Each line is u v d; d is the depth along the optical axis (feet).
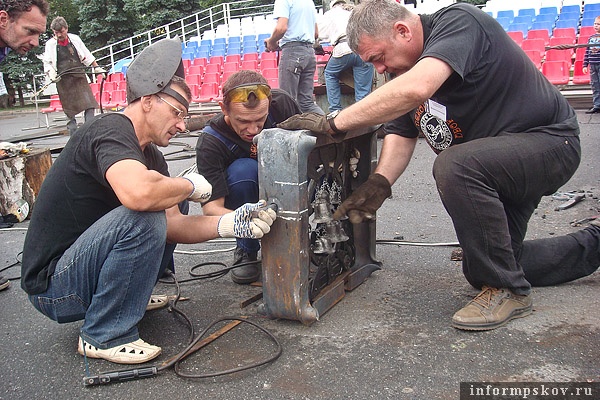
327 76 21.90
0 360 7.39
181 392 6.43
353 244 9.09
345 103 23.85
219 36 60.03
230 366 6.92
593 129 21.89
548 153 7.48
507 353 6.88
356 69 21.17
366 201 8.02
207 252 11.39
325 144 7.64
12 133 38.34
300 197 7.16
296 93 20.84
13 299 9.52
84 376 6.84
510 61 7.40
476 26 7.21
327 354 7.08
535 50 33.88
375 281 9.35
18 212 14.71
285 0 19.57
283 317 7.78
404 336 7.44
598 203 13.08
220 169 8.95
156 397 6.36
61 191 6.86
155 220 6.75
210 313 8.49
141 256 6.74
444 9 7.47
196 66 45.37
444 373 6.53
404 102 6.70
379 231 12.19
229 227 7.24
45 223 6.94
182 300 9.02
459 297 8.57
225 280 9.87
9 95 71.82
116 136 6.63
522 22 48.29
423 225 12.45
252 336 7.64
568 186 14.65
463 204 7.28
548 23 44.88
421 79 6.66
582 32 38.78
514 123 7.57
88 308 7.06
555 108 7.72
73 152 6.81
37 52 68.44
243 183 9.04
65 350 7.57
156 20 71.87
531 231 11.56
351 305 8.47
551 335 7.25
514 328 7.48
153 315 8.45
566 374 6.38
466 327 7.39
